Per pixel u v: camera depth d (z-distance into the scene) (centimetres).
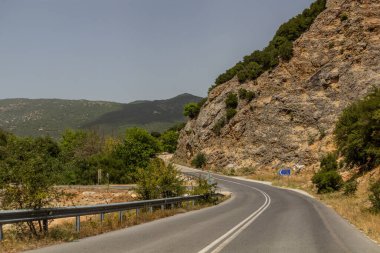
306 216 2127
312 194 4350
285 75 8525
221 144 9019
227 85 9975
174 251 1030
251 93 8869
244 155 8288
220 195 3884
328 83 7831
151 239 1252
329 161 4856
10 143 1358
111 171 6738
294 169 7275
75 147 9494
